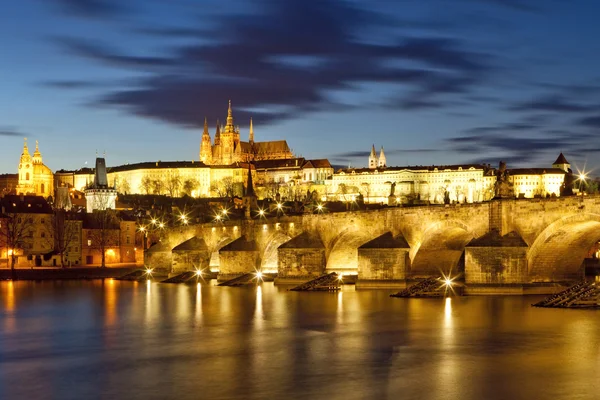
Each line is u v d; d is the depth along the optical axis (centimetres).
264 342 10319
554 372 8262
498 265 14025
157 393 7719
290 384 7938
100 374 8606
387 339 10319
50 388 8038
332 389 7712
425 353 9356
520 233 14000
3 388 8069
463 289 14388
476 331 10688
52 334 11450
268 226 19888
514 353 9238
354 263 18600
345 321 11906
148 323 12325
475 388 7675
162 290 18288
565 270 14462
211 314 13162
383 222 16800
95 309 14388
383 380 8050
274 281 18362
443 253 16425
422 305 13388
